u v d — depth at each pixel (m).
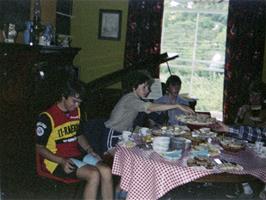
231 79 4.70
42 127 2.22
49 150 2.22
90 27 4.79
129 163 2.05
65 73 3.09
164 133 2.43
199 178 1.87
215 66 4.96
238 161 2.07
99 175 2.20
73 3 4.68
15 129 2.41
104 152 2.68
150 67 4.53
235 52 4.64
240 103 4.69
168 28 4.95
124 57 4.81
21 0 2.83
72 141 2.37
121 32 4.79
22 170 2.36
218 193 3.06
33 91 2.52
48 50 2.77
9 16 2.70
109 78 4.24
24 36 2.81
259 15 4.55
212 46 4.93
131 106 2.73
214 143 2.39
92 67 4.88
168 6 4.89
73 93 2.24
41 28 2.95
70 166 2.20
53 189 2.20
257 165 2.01
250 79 4.65
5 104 2.37
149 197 1.95
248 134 2.49
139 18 4.70
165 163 1.93
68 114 2.35
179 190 3.07
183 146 2.16
